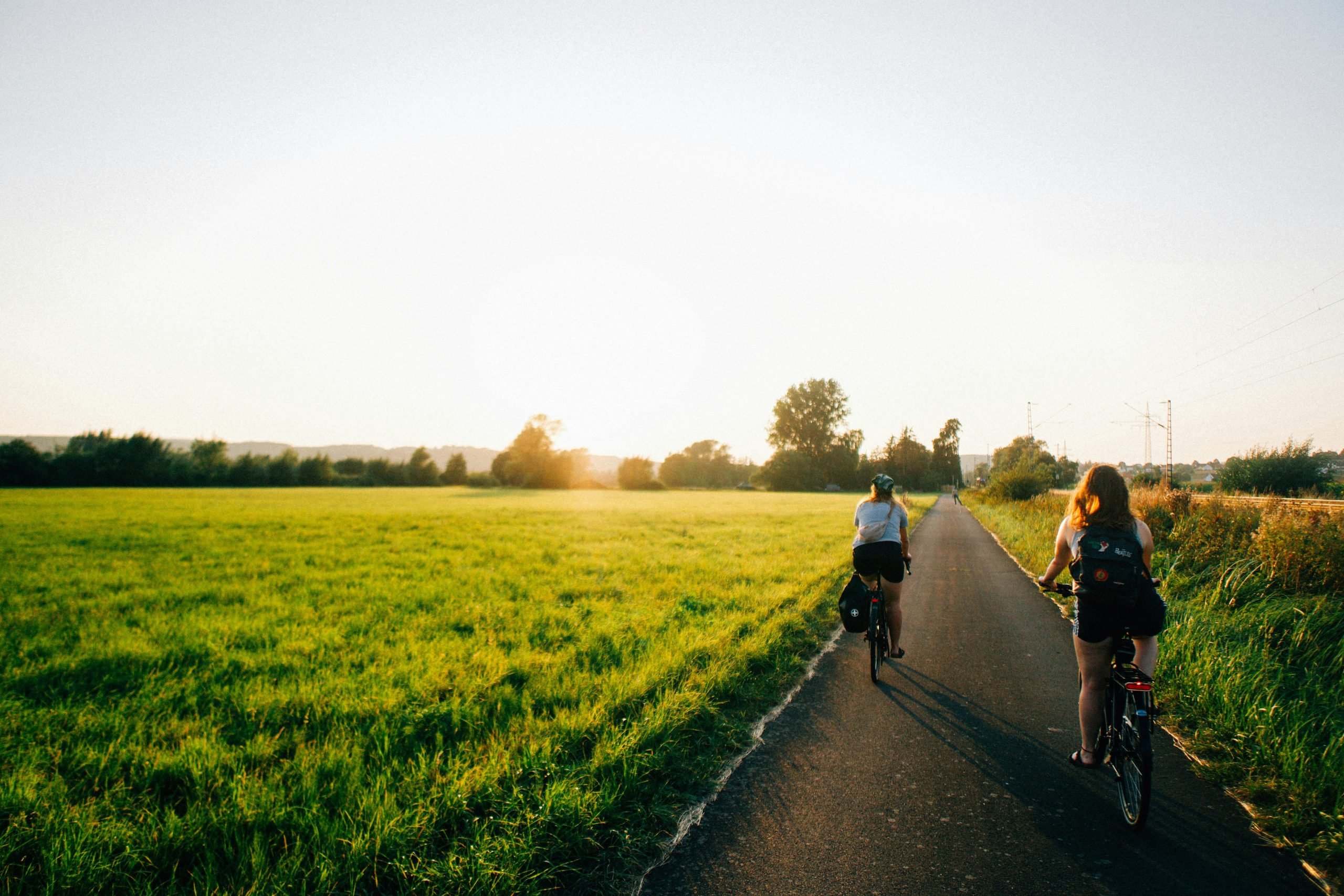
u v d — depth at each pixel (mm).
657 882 3096
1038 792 3963
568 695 5473
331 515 29438
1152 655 3750
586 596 10367
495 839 3289
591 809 3596
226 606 9570
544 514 32406
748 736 4875
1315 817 3502
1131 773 3578
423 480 101250
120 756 4336
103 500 42656
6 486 69188
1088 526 3898
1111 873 3109
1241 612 7559
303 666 6465
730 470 146500
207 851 3189
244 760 4301
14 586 11109
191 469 79875
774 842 3426
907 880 3062
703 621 8320
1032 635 8133
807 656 7188
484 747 4449
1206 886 3006
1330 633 6625
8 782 3852
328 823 3428
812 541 18906
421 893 2982
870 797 3914
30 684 6000
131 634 7809
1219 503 12672
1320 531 8844
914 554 17219
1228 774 4090
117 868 3135
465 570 13164
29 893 3002
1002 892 2965
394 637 7641
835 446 105812
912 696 5801
